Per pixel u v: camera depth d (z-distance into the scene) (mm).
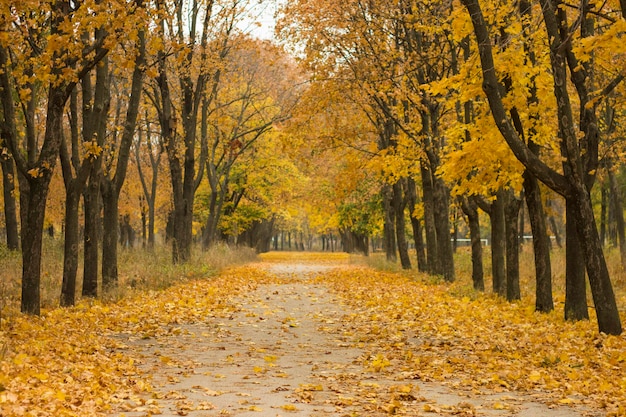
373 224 49406
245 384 8672
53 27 13711
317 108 25547
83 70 12844
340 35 24500
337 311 17469
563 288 22750
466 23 15008
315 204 50750
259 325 14836
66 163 16922
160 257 29328
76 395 7262
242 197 56438
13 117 13414
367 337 12953
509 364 9891
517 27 15047
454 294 20406
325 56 24938
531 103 15664
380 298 19562
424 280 26281
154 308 16344
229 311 17156
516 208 18844
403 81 23625
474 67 14773
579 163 13008
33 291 13633
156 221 68812
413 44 24500
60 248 29203
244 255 46906
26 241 13633
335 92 24875
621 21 10500
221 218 53906
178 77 27484
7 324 12023
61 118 13523
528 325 13703
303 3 23953
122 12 11930
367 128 28547
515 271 18859
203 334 13117
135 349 11367
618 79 13211
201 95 30062
